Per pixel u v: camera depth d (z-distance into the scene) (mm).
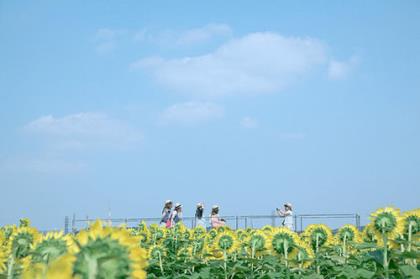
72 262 3586
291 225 32625
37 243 4441
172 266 12656
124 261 3668
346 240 11969
